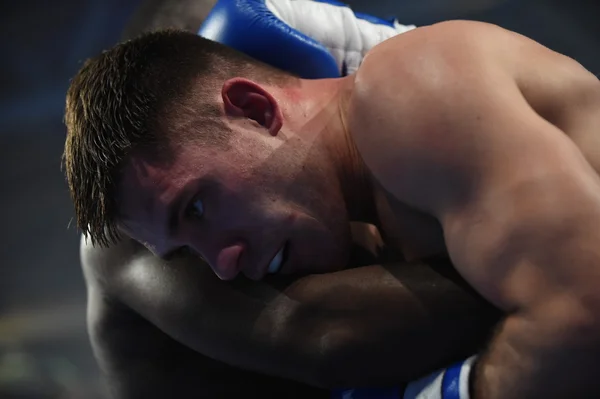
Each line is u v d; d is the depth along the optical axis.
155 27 1.35
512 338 0.78
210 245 0.95
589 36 3.56
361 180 1.00
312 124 1.00
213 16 1.17
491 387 0.80
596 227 0.74
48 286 3.71
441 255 0.95
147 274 1.12
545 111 0.91
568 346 0.74
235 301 1.02
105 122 0.95
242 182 0.94
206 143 0.94
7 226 4.25
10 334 3.27
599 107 0.93
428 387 0.88
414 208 0.91
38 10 5.45
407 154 0.85
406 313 0.91
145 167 0.92
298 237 0.96
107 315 1.24
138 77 0.98
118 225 0.97
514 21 3.87
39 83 5.30
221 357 1.04
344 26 1.31
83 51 5.34
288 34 1.14
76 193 0.99
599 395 0.77
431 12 4.29
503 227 0.77
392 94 0.88
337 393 1.03
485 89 0.83
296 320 0.97
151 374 1.23
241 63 1.05
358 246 1.10
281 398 1.21
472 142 0.81
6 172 4.75
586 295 0.73
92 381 2.99
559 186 0.76
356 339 0.93
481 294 0.83
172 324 1.07
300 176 0.97
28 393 2.97
